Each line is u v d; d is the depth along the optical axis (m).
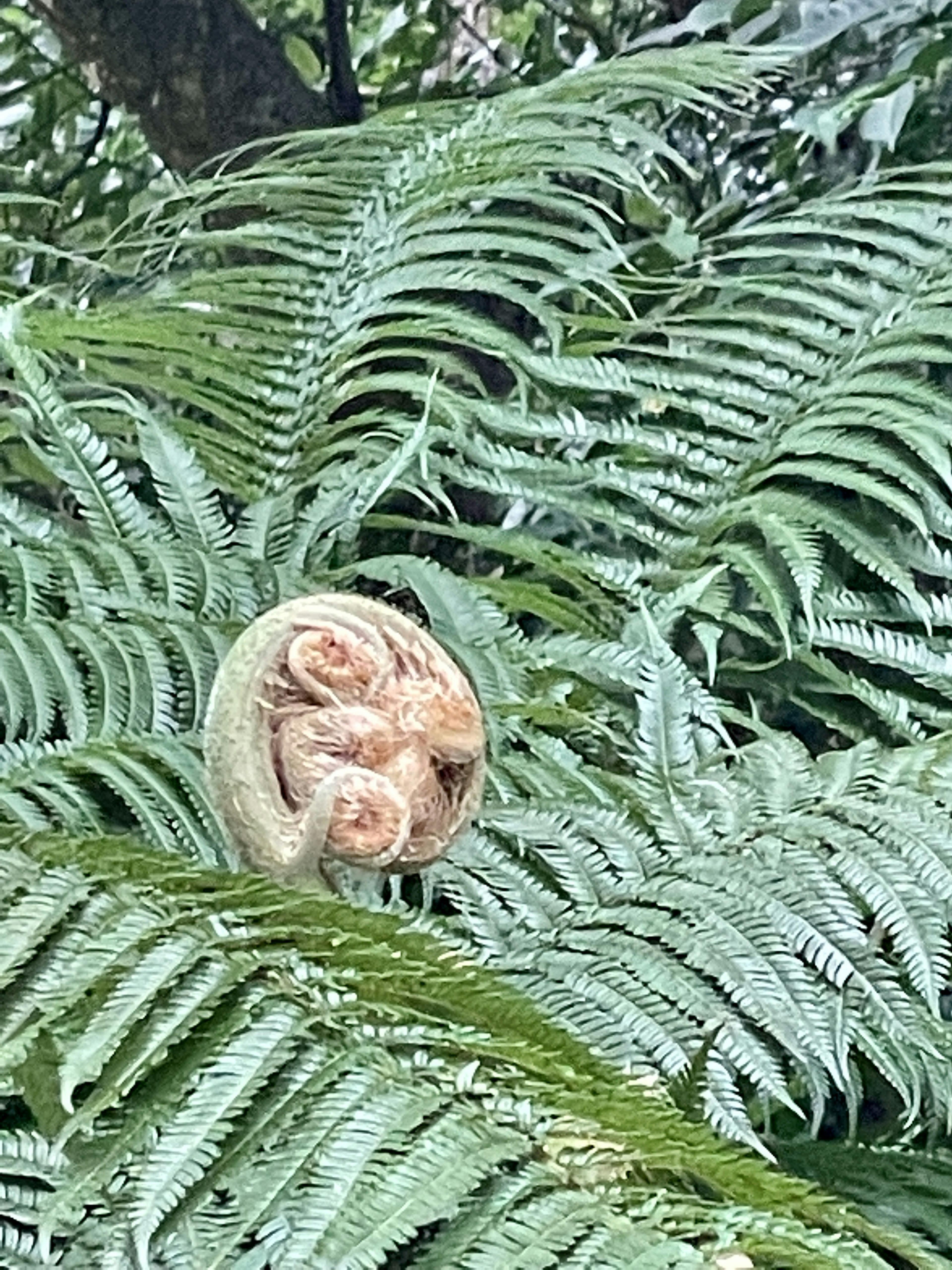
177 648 0.92
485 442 1.11
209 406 1.17
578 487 1.14
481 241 1.18
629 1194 0.55
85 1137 0.60
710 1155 0.54
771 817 0.89
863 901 0.89
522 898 0.86
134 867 0.62
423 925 0.79
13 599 0.91
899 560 1.08
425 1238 0.62
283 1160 0.56
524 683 0.96
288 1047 0.58
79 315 1.08
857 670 1.19
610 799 0.92
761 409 1.14
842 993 0.81
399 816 0.70
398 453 1.04
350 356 1.20
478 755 0.74
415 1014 0.58
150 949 0.60
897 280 1.16
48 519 1.01
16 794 0.78
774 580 1.01
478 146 1.20
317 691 0.71
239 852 0.70
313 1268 0.52
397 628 0.74
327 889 0.72
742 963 0.80
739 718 1.02
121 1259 0.60
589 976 0.80
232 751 0.70
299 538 1.06
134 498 1.02
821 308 1.16
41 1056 0.68
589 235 1.22
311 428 1.18
